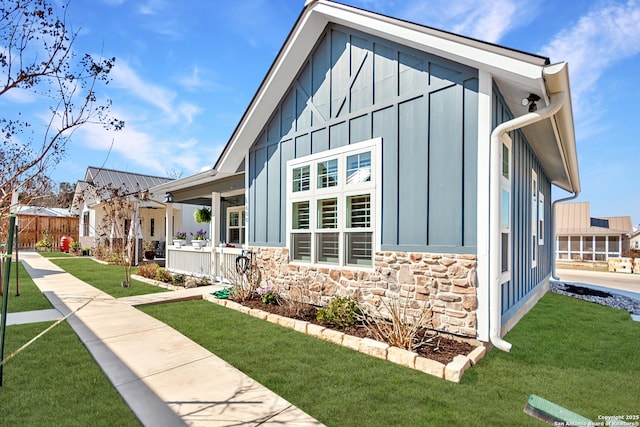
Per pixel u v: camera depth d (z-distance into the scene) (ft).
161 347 14.10
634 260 55.06
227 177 29.91
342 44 19.57
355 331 15.64
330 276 19.42
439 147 15.11
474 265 13.87
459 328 14.12
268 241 24.11
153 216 63.72
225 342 14.89
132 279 33.42
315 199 20.57
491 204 13.53
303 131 21.72
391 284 16.49
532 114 12.78
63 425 8.55
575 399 10.24
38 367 11.97
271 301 21.45
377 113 17.58
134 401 9.75
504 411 9.46
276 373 11.77
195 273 33.50
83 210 72.49
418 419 9.02
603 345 15.08
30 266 44.01
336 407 9.59
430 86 15.51
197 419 8.89
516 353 13.83
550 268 38.04
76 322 17.71
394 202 16.61
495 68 13.00
